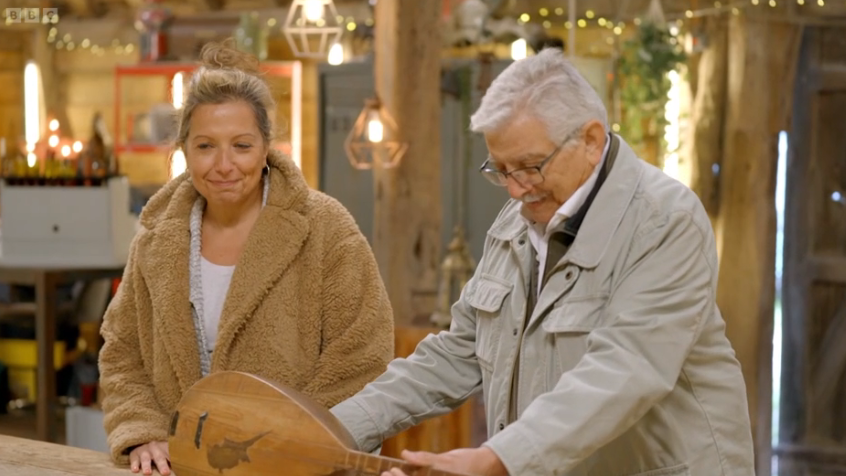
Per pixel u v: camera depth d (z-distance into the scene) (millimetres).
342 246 2080
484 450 1523
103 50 6980
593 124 1638
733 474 1723
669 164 4504
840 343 4492
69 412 4035
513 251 1822
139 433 1979
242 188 1993
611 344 1583
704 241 1643
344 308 2062
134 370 2129
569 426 1529
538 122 1600
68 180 4391
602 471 1729
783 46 4363
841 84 4379
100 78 7008
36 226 4391
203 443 1688
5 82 7070
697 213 1650
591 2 5074
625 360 1562
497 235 1881
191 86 2000
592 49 5066
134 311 2139
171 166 2221
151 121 6039
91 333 5641
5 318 5090
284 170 2084
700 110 4469
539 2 5152
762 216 4395
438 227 4371
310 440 1604
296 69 5938
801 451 4566
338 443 1587
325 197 2139
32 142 6504
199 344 2072
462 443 3508
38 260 4398
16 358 5055
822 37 4402
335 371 2035
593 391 1543
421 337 3566
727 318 4477
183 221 2098
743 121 4379
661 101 4461
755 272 4414
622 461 1715
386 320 2096
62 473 1926
